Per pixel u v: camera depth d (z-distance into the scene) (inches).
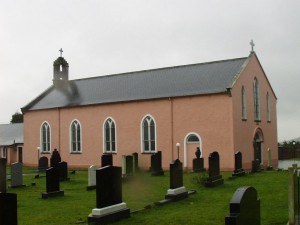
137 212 577.0
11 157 2154.3
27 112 1893.5
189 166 1381.6
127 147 1536.7
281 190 749.3
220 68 1482.5
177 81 1520.7
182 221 513.0
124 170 1038.4
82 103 1679.4
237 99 1350.9
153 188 850.1
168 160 1425.9
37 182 1057.5
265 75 1596.9
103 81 1808.6
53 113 1784.0
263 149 1530.5
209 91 1348.4
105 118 1608.0
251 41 1513.3
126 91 1620.3
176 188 676.7
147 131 1491.1
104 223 509.7
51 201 714.8
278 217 519.2
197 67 1562.5
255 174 1069.1
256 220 339.6
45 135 1818.4
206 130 1350.9
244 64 1425.9
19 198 761.0
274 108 1673.2
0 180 847.7
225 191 765.3
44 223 532.1
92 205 661.3
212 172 839.1
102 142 1614.2
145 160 1483.8
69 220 545.0
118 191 545.0
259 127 1501.0
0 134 2359.7
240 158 1044.5
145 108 1494.8
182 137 1398.9
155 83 1582.2
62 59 2003.0
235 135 1317.7
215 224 491.8
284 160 2052.2
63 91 1897.1
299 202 495.5
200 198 687.7
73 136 1716.3
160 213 567.5
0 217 346.3
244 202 312.0
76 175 1239.5
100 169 517.0
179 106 1413.6
